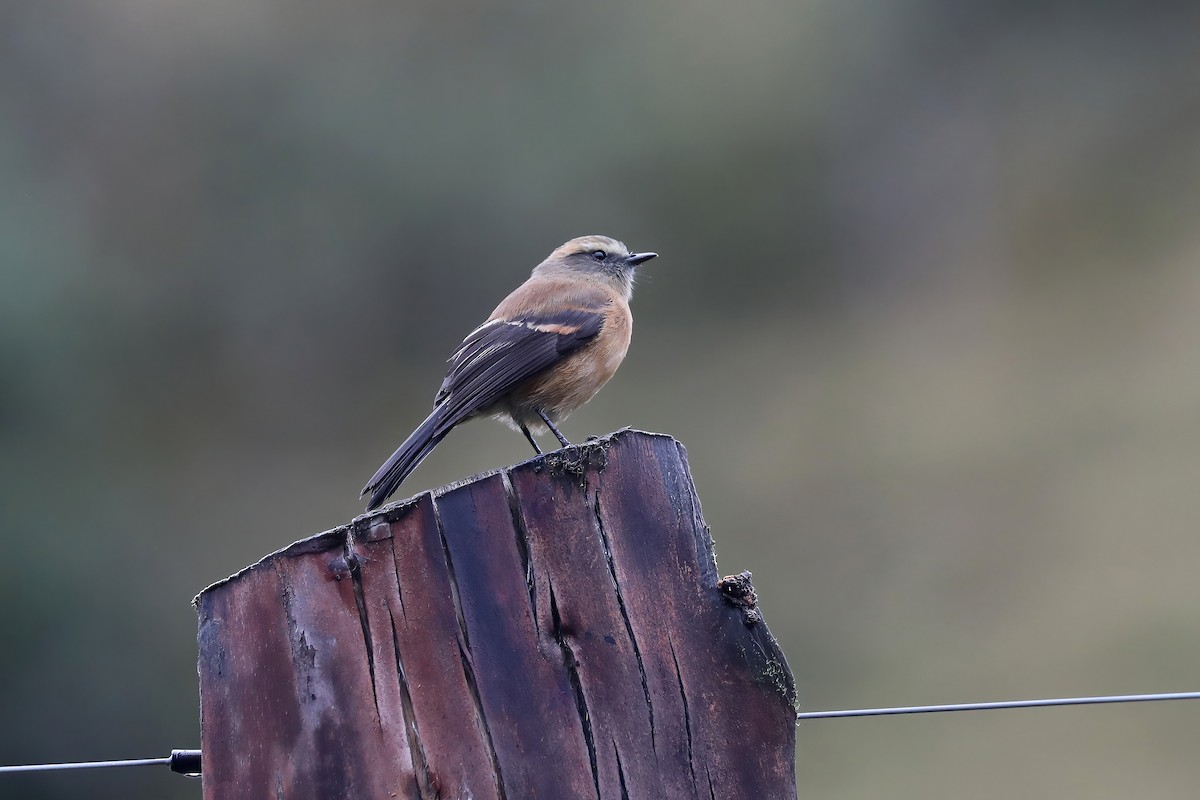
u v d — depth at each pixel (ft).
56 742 45.78
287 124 75.97
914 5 81.35
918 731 41.04
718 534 54.44
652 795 11.94
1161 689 40.06
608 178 78.64
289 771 11.87
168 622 51.98
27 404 58.49
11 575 49.19
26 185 66.54
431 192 76.89
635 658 12.21
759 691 12.31
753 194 79.87
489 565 12.25
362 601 12.14
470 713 11.94
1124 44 83.41
